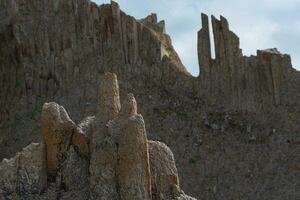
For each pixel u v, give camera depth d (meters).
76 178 41.31
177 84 140.75
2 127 137.12
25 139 131.12
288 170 122.81
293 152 126.88
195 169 123.38
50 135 42.28
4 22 149.12
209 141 129.38
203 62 141.62
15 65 144.75
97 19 144.50
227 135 131.12
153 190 39.78
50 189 41.28
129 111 41.44
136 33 143.88
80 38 143.62
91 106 133.75
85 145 41.97
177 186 39.91
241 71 139.00
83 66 141.25
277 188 119.06
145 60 142.88
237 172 123.50
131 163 39.34
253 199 117.62
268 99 136.88
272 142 129.62
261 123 133.62
